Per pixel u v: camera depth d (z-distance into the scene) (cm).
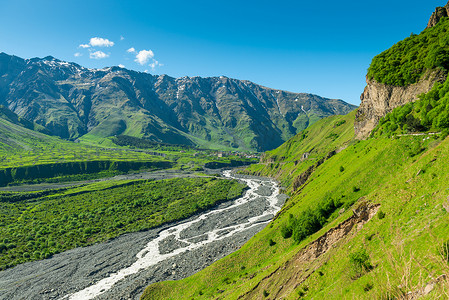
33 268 9731
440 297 691
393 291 788
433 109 6869
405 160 6438
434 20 12238
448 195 3288
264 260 7069
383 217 4234
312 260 5078
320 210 6706
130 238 12438
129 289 7631
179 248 10600
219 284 6712
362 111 14188
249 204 16738
